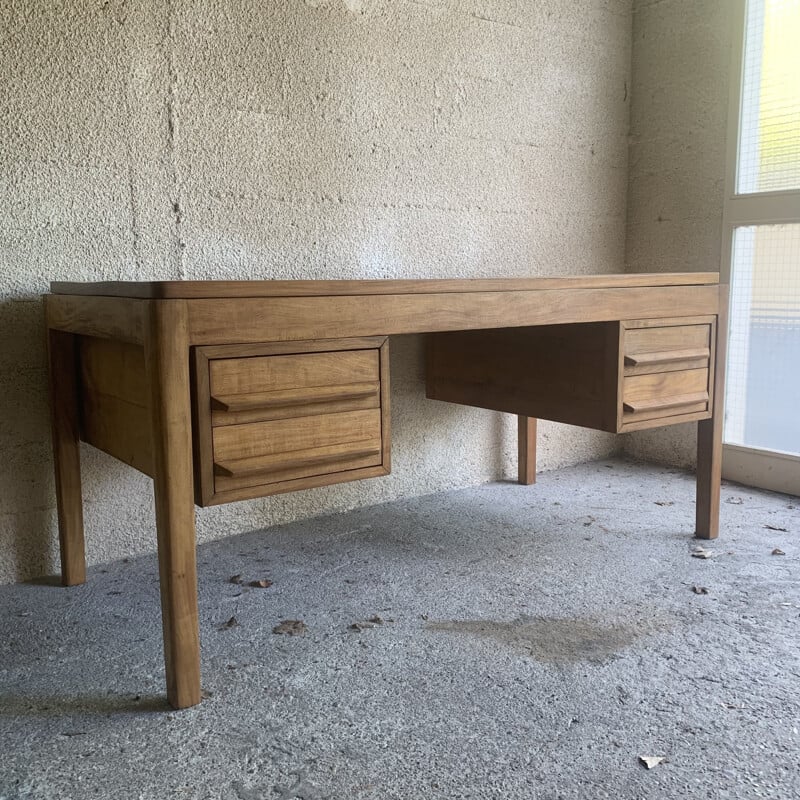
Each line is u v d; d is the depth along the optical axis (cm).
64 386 186
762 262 267
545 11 272
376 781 116
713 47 274
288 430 145
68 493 189
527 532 229
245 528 230
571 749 124
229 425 138
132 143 198
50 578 197
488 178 266
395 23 238
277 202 223
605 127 295
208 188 211
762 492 269
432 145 252
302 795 113
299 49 221
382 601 181
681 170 288
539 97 275
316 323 144
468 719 133
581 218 294
